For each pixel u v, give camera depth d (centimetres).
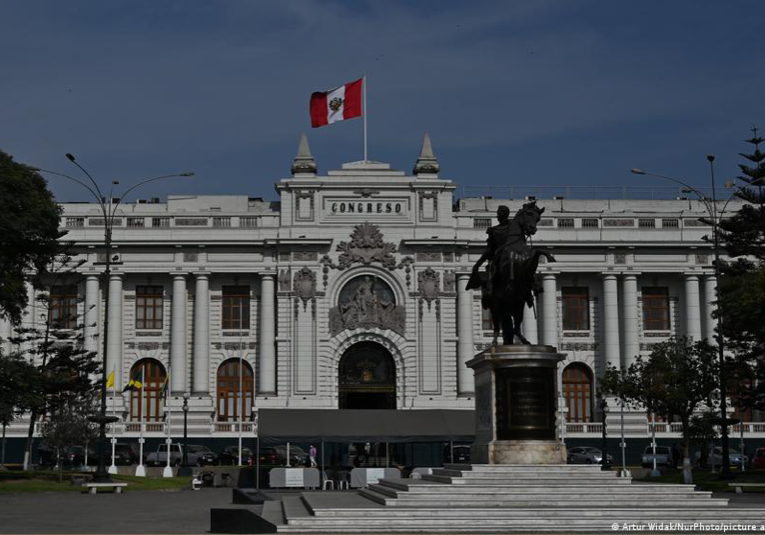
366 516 3550
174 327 10862
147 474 9069
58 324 9550
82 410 8875
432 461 10312
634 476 8719
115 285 10862
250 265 10894
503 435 3981
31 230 6906
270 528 3522
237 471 8119
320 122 10588
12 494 6294
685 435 7919
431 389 10731
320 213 10919
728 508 3650
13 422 10450
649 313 11250
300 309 10794
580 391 11125
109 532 3744
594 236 11088
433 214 10944
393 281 10881
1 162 6900
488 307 4278
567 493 3738
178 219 10938
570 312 11212
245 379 11012
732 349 8875
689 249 11112
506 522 3466
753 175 9012
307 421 8006
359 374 10888
